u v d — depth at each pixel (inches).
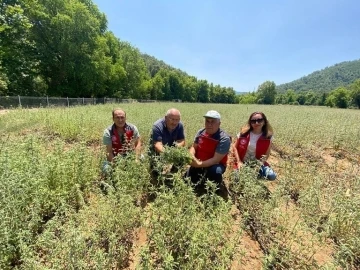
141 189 141.5
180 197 118.0
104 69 1390.3
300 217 128.7
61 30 1147.9
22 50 991.0
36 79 1112.2
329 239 122.9
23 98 789.9
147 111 511.5
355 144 284.5
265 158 169.9
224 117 522.0
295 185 169.9
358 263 107.2
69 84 1277.1
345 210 119.9
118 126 174.2
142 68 2290.8
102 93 1518.2
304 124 392.5
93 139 269.3
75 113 385.1
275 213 120.0
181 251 100.3
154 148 173.3
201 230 99.4
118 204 109.7
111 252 90.1
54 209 122.6
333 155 267.6
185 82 3489.2
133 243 113.2
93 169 154.1
